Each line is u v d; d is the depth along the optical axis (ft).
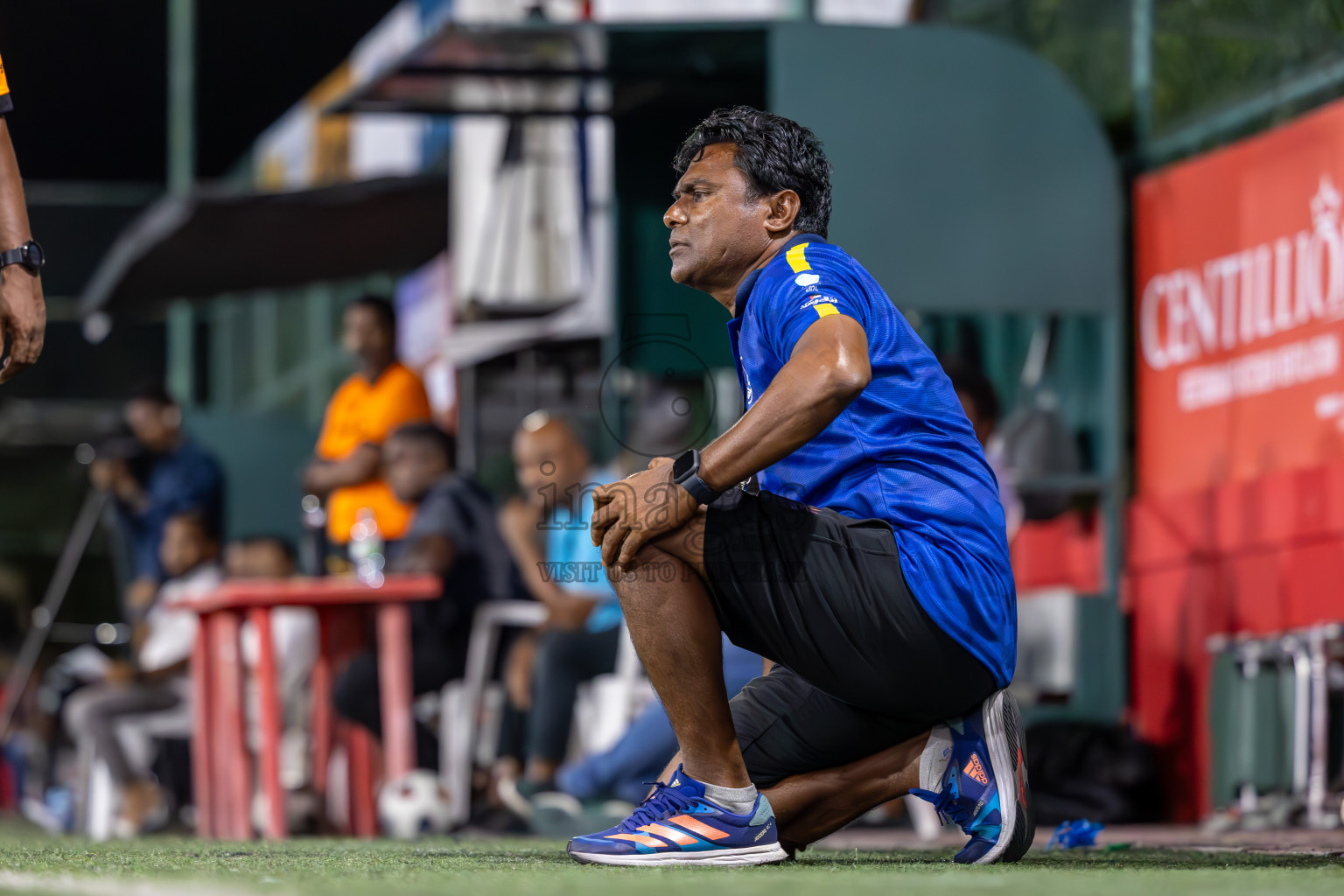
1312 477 59.26
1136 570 69.92
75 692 86.02
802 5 79.56
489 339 83.30
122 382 125.90
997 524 27.07
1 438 116.88
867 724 27.71
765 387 26.96
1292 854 31.81
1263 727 59.00
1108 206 69.15
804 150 28.30
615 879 21.61
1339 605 57.52
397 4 111.86
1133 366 71.56
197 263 90.94
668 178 79.15
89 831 72.33
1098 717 67.82
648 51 71.77
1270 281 62.90
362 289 116.37
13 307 29.43
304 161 124.26
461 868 24.89
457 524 68.54
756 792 26.55
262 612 56.95
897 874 23.45
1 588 110.32
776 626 26.14
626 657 65.21
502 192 82.02
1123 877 22.49
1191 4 68.95
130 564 93.25
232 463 108.47
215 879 20.51
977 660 26.55
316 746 61.93
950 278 68.03
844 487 26.89
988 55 68.69
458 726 67.77
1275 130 63.16
